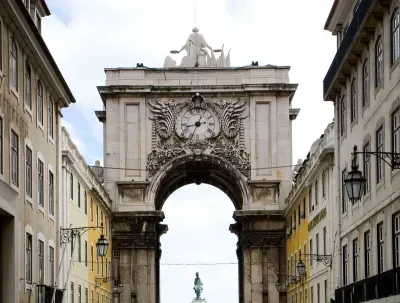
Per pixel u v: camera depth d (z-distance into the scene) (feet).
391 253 69.05
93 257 137.80
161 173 166.09
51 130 95.50
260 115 167.53
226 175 177.06
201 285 281.74
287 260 162.30
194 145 166.61
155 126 167.12
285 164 166.40
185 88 166.81
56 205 97.19
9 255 73.05
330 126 109.60
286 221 164.04
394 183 67.97
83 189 126.21
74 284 115.03
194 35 173.47
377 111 74.08
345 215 91.97
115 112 167.73
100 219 147.74
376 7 69.97
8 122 72.90
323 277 113.39
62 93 96.73
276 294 163.84
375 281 71.61
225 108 167.22
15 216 73.51
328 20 97.71
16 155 76.54
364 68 81.05
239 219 165.78
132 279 163.63
